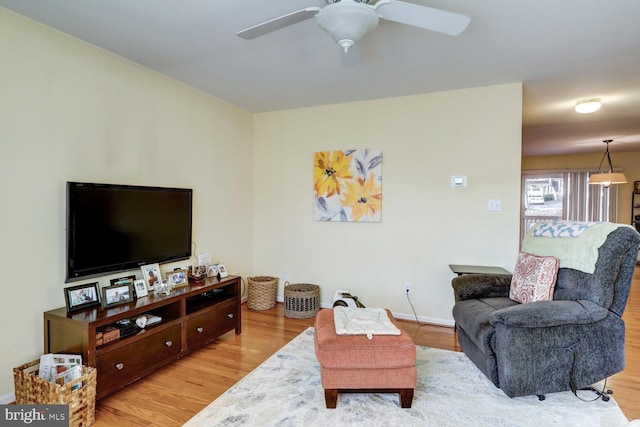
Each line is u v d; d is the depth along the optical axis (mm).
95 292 2334
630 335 3197
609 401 2115
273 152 4297
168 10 2039
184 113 3312
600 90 3451
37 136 2180
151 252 2854
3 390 2027
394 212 3721
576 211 7637
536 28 2230
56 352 2115
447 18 1625
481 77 3119
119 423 1910
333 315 2484
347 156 3896
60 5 1981
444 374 2465
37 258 2186
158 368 2447
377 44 2469
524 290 2463
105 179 2596
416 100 3607
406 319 3686
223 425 1885
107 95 2605
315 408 2043
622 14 2059
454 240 3494
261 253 4395
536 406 2064
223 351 2861
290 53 2635
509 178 3295
